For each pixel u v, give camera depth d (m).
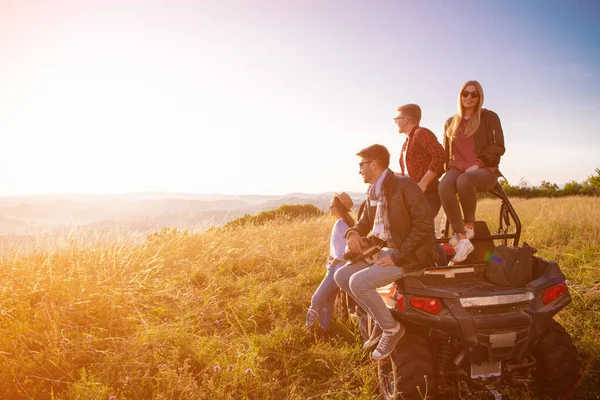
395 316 3.80
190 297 6.30
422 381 3.55
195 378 4.41
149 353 4.57
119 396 3.99
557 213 12.38
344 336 5.43
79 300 5.38
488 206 17.06
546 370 3.80
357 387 4.35
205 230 10.10
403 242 4.00
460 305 3.66
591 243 9.26
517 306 3.78
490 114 4.89
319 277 7.68
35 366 4.25
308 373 4.61
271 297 6.45
